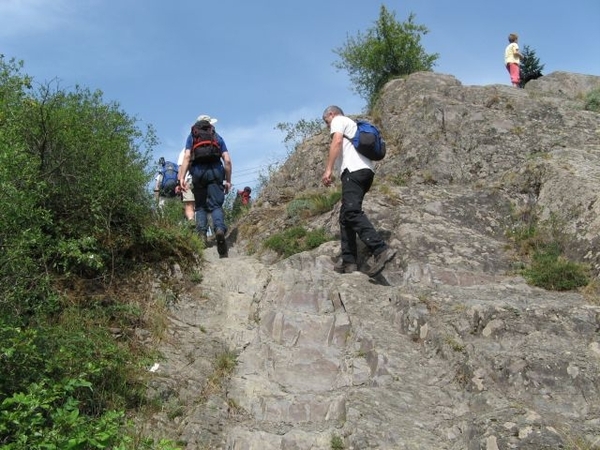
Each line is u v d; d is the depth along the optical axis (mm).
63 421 4324
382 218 8633
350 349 6121
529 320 5973
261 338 6379
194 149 9000
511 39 17734
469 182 10148
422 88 12445
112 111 7719
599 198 7965
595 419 4953
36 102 6883
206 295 6961
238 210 14070
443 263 7711
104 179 6949
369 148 7637
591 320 5996
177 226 7766
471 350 5691
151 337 6148
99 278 6715
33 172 5953
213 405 5297
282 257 8750
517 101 11438
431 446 4699
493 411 4961
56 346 5164
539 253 7852
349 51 19453
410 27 19203
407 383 5492
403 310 6402
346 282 7148
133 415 5094
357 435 4750
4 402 4215
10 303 5254
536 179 9023
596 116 11250
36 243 5777
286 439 4828
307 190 11500
